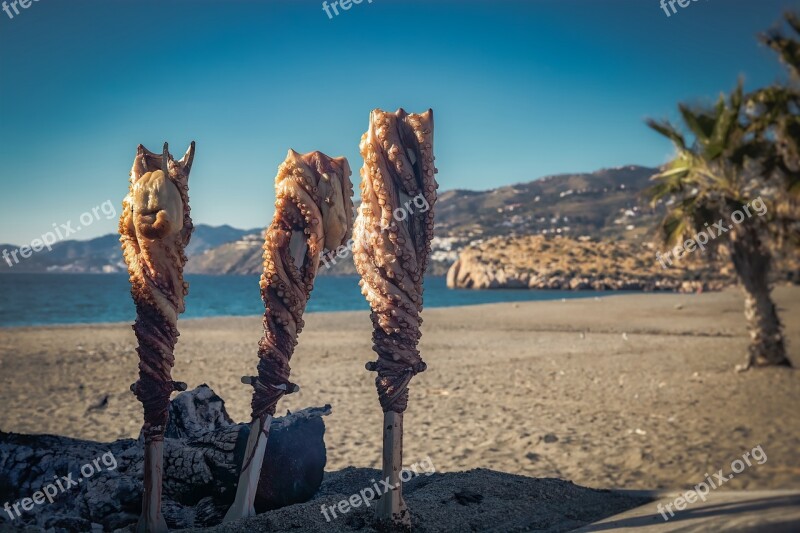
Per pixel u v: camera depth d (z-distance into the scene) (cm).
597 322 3150
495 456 692
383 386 333
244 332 2725
